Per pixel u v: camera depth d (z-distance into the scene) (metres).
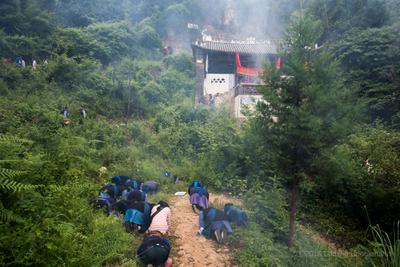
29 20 28.86
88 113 20.72
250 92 17.55
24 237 3.32
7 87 19.59
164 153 14.52
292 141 5.92
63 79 23.41
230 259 5.97
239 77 27.94
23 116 13.59
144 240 5.06
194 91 30.94
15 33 27.66
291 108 5.79
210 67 28.88
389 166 8.94
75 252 3.85
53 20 33.44
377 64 18.94
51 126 11.93
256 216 7.63
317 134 5.62
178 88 31.44
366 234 8.38
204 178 11.60
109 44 35.22
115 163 12.27
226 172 11.46
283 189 9.00
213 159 12.15
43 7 36.47
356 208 9.10
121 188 8.40
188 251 6.11
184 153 14.41
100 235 4.77
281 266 5.70
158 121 18.67
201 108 19.39
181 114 18.95
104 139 14.56
